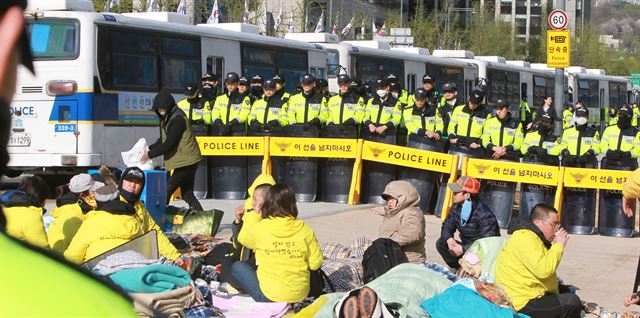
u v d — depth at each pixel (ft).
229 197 56.70
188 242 34.71
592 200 49.06
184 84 66.85
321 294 27.63
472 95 52.60
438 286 24.77
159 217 37.42
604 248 44.24
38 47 59.52
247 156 56.34
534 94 129.80
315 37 88.17
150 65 63.62
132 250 23.79
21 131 59.82
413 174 52.65
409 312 23.09
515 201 57.47
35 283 3.09
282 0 163.94
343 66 87.25
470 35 237.86
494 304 22.93
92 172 36.04
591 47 317.42
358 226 47.01
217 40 70.74
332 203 54.90
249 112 56.70
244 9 141.69
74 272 3.21
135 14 66.95
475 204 32.45
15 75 3.30
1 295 3.03
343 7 183.83
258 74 75.66
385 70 93.30
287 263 26.35
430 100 62.69
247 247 27.71
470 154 52.75
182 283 19.94
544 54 275.18
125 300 3.24
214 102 57.47
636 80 208.33
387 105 55.57
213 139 56.03
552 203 48.93
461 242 32.81
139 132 62.54
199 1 133.08
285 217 26.48
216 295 27.07
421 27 202.90
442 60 104.12
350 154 54.29
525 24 346.74
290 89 79.92
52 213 31.48
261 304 26.00
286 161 55.57
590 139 49.96
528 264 25.79
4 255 3.13
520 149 51.80
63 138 59.16
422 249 30.89
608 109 145.48
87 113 58.95
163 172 37.68
